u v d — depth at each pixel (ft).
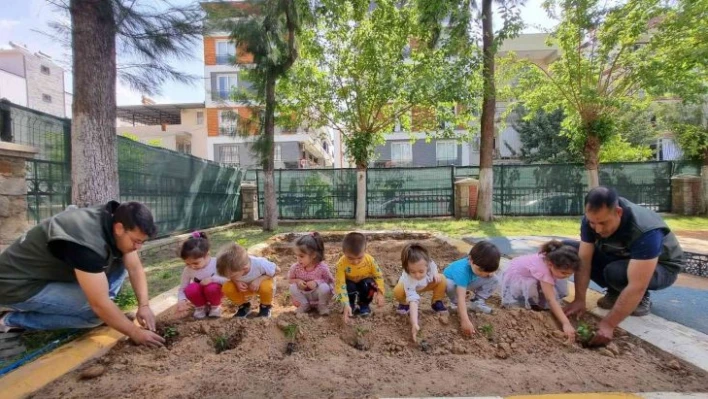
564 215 47.52
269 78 36.68
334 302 12.98
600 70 41.63
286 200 48.16
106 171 17.07
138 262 10.91
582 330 9.78
